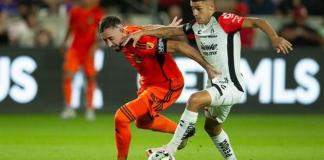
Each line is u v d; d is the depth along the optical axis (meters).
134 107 25.19
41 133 39.91
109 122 46.78
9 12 59.06
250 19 23.78
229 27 23.91
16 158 29.50
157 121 26.42
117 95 52.47
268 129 43.25
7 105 51.75
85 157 29.89
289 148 33.84
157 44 24.81
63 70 52.12
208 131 25.72
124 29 25.08
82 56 47.91
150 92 25.75
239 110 52.62
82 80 52.22
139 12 60.19
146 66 25.64
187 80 51.75
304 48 52.72
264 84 52.56
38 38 53.78
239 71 24.42
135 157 30.12
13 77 51.69
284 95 52.72
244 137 38.69
